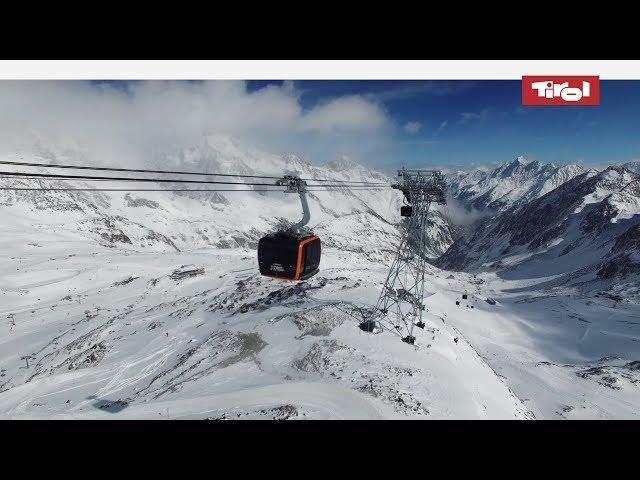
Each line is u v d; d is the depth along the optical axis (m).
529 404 59.31
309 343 43.81
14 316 127.62
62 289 160.50
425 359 41.19
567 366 86.56
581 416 55.47
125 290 143.12
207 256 199.00
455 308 127.06
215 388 36.97
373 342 43.44
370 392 32.84
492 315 127.50
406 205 45.62
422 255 48.00
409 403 31.05
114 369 55.62
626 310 131.50
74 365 65.94
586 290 199.50
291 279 25.61
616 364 87.75
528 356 98.81
